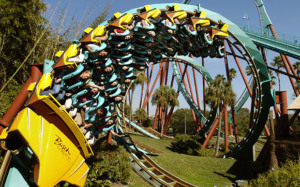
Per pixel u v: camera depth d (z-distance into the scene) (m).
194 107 33.50
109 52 5.71
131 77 6.94
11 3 9.68
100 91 5.84
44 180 4.54
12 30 9.78
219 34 7.86
